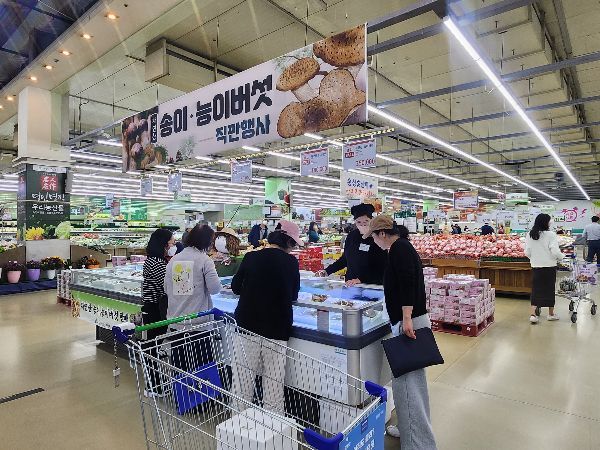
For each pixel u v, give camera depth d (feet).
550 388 11.14
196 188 84.07
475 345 15.15
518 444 8.35
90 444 8.45
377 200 37.55
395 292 7.65
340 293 10.14
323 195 109.81
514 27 22.13
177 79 25.61
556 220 83.20
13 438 8.69
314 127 11.94
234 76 14.02
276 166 63.21
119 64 27.40
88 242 44.16
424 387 7.53
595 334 16.61
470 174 76.43
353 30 11.35
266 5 21.35
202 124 15.02
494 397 10.57
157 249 11.58
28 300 24.95
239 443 5.37
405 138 50.26
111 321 14.65
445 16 14.03
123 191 82.02
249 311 8.29
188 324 8.64
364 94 11.01
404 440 7.43
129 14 20.12
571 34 24.90
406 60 27.09
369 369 8.33
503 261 26.00
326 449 4.30
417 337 7.43
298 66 12.41
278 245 8.64
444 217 66.03
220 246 16.06
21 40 24.64
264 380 8.29
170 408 6.36
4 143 49.75
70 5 21.03
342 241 29.60
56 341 15.89
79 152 44.65
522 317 19.88
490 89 32.19
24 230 30.22
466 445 8.32
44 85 29.91
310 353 8.46
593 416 9.53
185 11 19.94
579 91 34.81
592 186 92.38
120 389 11.21
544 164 66.54
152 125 16.96
